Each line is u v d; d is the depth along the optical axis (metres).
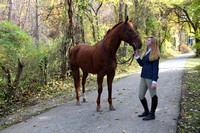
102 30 10.70
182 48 51.56
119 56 14.27
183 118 3.11
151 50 2.97
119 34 3.48
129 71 11.54
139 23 16.12
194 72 8.41
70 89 6.73
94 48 4.03
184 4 22.38
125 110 3.80
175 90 5.27
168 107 3.76
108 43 3.58
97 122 3.22
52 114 3.91
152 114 3.13
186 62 15.39
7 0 16.33
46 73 6.84
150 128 2.80
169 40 27.11
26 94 5.91
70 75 8.48
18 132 3.04
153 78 2.89
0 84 5.39
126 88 6.18
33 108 4.68
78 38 9.02
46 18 9.27
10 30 5.71
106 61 3.60
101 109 3.87
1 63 5.65
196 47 18.81
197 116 3.13
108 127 2.96
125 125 2.99
